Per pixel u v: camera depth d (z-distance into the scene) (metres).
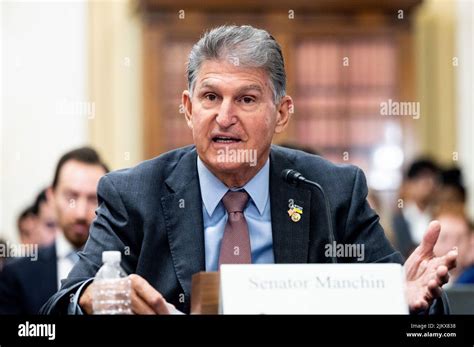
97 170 4.71
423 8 8.60
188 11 8.18
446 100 8.58
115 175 3.10
